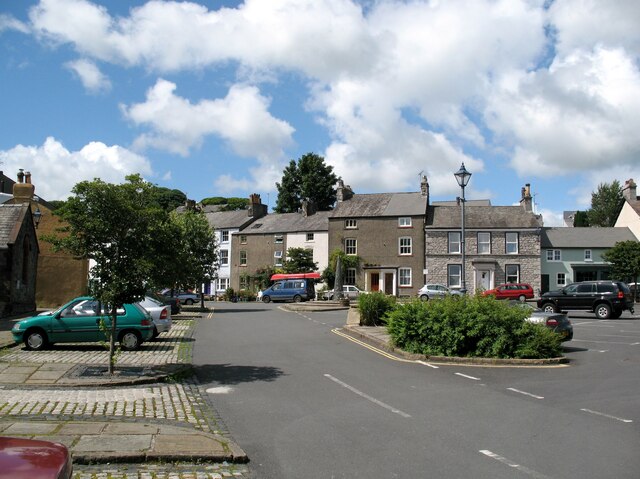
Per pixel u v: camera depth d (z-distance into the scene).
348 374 12.55
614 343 18.34
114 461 6.54
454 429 8.09
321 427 8.22
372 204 54.72
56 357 14.51
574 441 7.48
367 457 6.84
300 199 84.50
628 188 57.34
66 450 3.86
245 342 18.22
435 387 11.16
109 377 11.52
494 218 50.78
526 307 15.38
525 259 49.16
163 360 14.34
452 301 15.64
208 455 6.66
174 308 30.48
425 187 53.81
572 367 13.63
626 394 10.54
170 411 9.05
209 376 12.29
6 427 7.66
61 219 11.54
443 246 50.41
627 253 45.44
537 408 9.40
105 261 11.65
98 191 11.48
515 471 6.32
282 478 6.14
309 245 58.00
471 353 14.62
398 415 8.92
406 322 15.46
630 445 7.30
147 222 11.87
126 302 11.88
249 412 9.12
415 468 6.42
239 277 61.25
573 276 51.62
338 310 35.38
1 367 12.59
